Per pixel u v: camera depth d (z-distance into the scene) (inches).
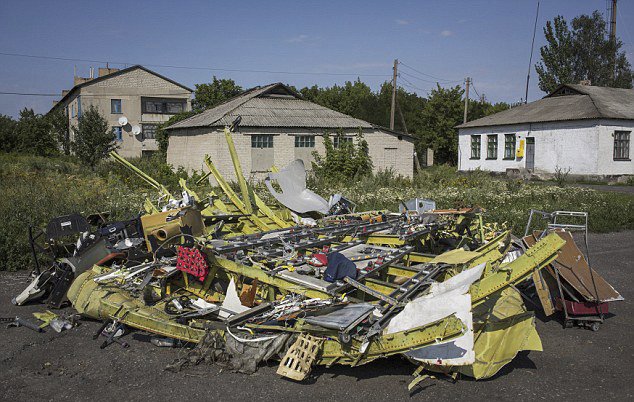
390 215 342.6
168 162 1025.5
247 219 321.4
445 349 162.7
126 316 208.4
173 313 215.2
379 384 176.1
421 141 1675.7
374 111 2001.7
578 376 186.4
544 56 1877.5
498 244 242.7
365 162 906.7
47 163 930.1
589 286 235.9
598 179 1074.1
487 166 1346.0
